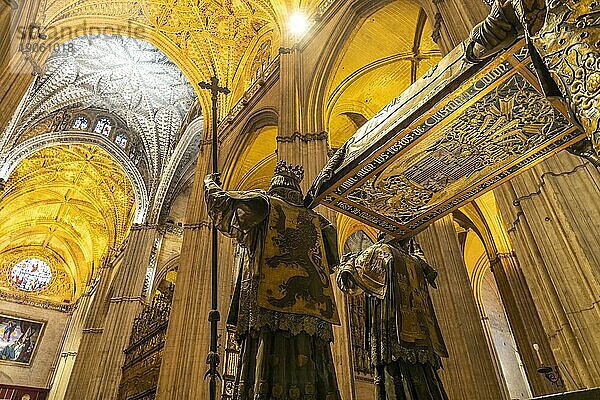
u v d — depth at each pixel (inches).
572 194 181.5
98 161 1096.2
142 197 983.0
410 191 150.3
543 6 77.9
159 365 513.3
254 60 698.2
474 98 118.2
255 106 576.1
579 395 52.6
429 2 315.0
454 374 299.7
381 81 524.4
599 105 62.5
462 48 115.5
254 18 680.4
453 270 351.3
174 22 719.7
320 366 89.9
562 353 176.9
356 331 487.5
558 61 70.2
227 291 504.7
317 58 467.5
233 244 553.3
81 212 1267.2
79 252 1353.3
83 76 953.5
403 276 120.3
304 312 91.4
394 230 166.1
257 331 89.3
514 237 209.2
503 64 108.1
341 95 508.1
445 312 327.3
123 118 1042.1
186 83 999.6
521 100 118.9
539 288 191.8
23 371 1109.7
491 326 682.2
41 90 895.1
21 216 1233.4
